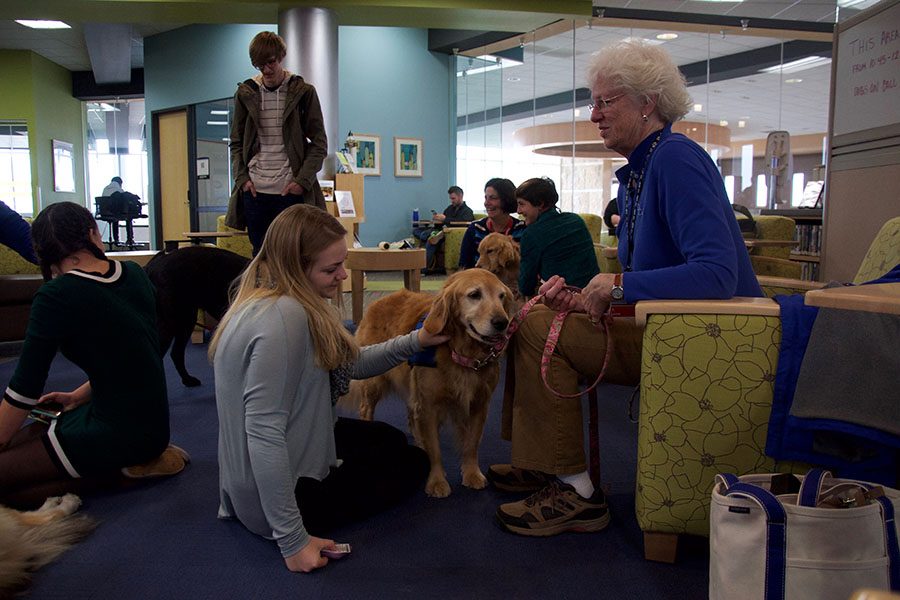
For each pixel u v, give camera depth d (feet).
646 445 5.19
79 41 33.96
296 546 5.25
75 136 40.83
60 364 12.94
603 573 5.25
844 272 10.25
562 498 6.03
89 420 6.53
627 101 5.76
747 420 4.92
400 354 6.38
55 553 5.46
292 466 5.60
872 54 9.46
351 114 28.91
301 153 12.33
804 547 3.67
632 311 5.47
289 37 23.26
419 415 6.86
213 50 30.45
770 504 3.71
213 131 31.50
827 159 10.58
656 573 5.25
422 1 23.61
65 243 6.40
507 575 5.23
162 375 6.98
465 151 32.91
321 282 5.70
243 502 5.65
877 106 9.41
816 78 33.35
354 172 23.91
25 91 36.01
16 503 6.46
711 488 5.06
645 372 5.13
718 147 35.22
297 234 5.50
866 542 3.64
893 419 4.11
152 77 33.42
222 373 5.51
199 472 7.47
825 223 10.62
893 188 9.15
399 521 6.22
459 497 6.80
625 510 6.47
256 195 12.31
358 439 6.79
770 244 15.62
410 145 30.53
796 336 4.76
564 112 34.50
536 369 5.92
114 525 6.14
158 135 34.27
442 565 5.38
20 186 36.81
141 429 6.71
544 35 29.09
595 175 32.89
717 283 5.12
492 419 9.68
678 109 5.82
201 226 32.86
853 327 4.45
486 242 11.71
